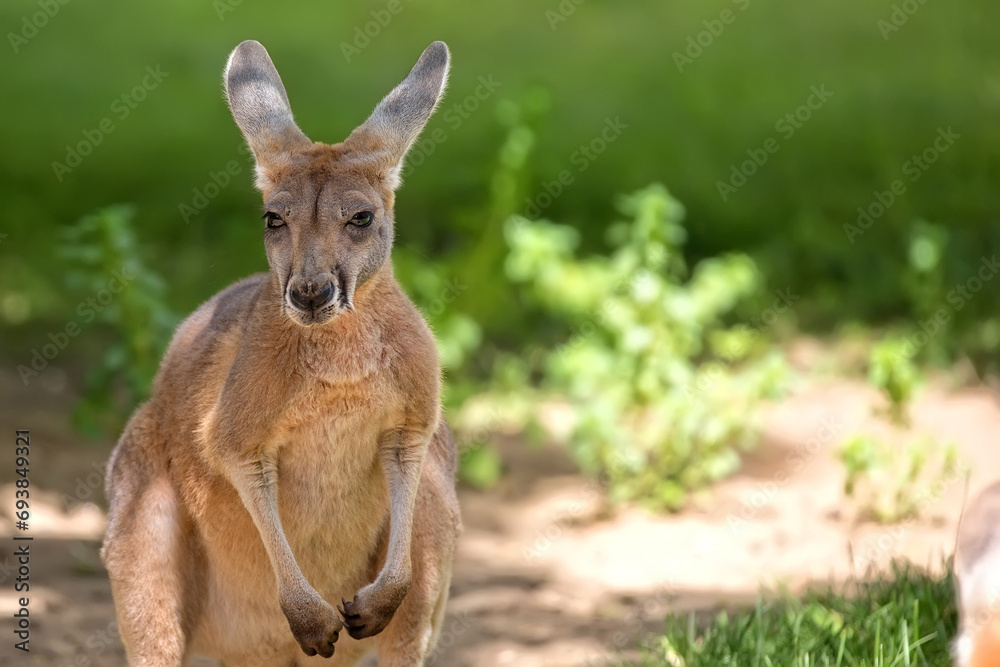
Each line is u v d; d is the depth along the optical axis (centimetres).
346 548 712
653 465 1215
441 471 743
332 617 663
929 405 1332
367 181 676
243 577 711
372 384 664
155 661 693
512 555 1088
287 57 2628
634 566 1042
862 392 1392
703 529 1107
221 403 672
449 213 1862
